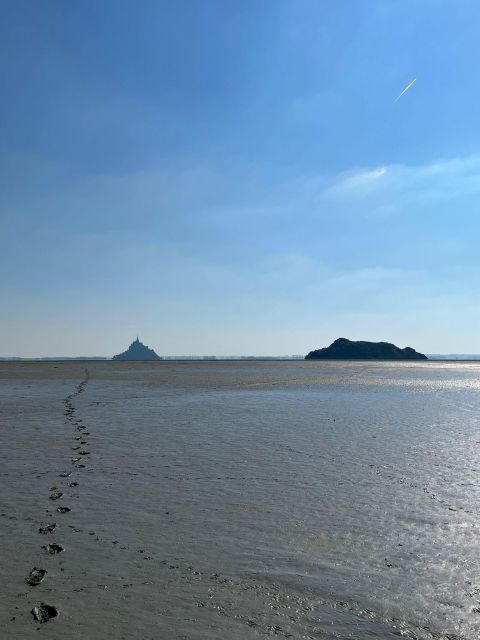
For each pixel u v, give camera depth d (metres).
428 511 9.68
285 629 5.60
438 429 19.55
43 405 26.23
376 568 7.21
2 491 10.66
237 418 22.17
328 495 10.67
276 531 8.57
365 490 11.07
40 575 6.80
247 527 8.73
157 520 9.02
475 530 8.72
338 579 6.85
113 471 12.54
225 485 11.38
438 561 7.47
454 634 5.57
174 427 19.48
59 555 7.45
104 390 36.16
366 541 8.17
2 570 6.90
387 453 15.00
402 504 10.09
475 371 80.06
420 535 8.47
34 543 7.87
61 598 6.18
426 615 5.96
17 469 12.57
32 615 5.78
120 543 7.95
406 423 21.09
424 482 11.78
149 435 17.62
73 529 8.52
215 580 6.74
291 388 39.44
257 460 13.93
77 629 5.50
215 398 30.92
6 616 5.73
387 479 12.03
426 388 40.88
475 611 6.07
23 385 41.03
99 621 5.68
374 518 9.27
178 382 45.41
